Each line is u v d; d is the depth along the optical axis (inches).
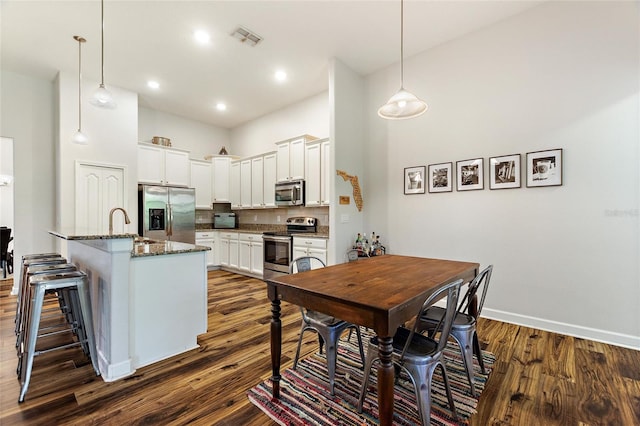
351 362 90.3
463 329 74.5
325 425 63.6
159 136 223.3
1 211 251.1
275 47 139.8
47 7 111.0
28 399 71.4
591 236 103.5
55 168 169.6
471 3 111.7
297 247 173.8
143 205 191.0
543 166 111.9
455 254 134.0
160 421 64.4
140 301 87.3
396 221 153.7
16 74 160.2
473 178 128.6
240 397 73.0
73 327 93.0
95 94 103.3
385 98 158.7
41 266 96.8
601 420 63.8
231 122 251.6
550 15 110.6
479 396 72.6
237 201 239.5
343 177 155.0
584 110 104.4
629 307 97.5
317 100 194.5
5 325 117.1
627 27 97.3
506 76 120.4
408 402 71.1
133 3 109.7
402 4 111.2
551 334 108.5
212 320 124.7
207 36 130.9
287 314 132.0
